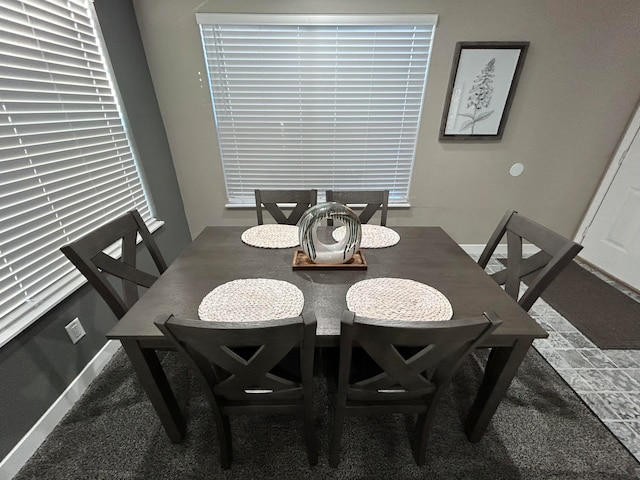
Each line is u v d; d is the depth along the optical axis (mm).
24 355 1172
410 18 1983
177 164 2488
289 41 2086
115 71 1772
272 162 2539
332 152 2508
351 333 734
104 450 1201
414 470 1125
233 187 2637
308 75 2205
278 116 2352
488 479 1100
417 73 2207
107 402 1398
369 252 1424
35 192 1292
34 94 1279
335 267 1271
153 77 2164
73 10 1477
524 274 1258
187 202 2652
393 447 1205
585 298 2168
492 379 1063
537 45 2102
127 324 928
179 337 740
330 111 2342
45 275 1322
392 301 1033
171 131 2357
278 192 1851
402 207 2695
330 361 1197
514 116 2338
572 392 1438
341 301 1044
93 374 1521
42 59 1312
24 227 1236
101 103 1691
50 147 1365
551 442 1218
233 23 1993
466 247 2904
